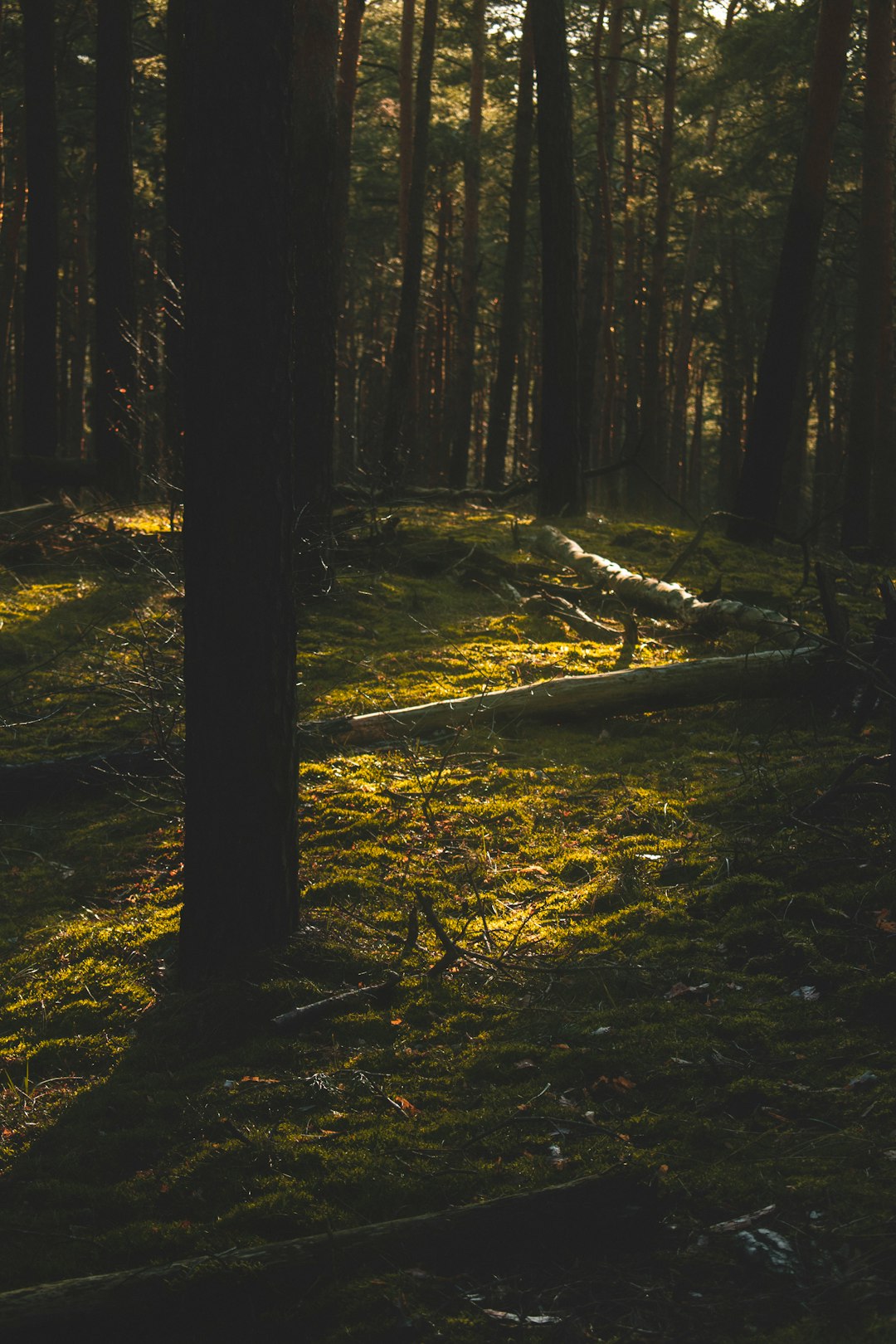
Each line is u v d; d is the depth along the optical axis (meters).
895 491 17.22
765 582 11.49
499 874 5.89
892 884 5.00
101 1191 3.75
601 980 4.73
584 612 10.56
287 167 4.67
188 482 4.82
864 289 16.72
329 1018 4.66
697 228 30.08
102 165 15.45
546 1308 3.04
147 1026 4.79
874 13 16.41
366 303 46.53
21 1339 3.01
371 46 30.72
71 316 33.41
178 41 14.42
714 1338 2.87
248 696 4.90
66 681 8.93
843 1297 2.91
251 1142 3.88
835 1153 3.48
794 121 23.95
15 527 12.94
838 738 6.99
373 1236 3.25
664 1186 3.38
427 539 13.09
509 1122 3.83
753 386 32.31
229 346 4.65
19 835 6.95
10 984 5.36
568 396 15.26
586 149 31.02
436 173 30.92
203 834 5.00
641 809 6.40
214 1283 3.14
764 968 4.69
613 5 23.86
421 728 7.79
